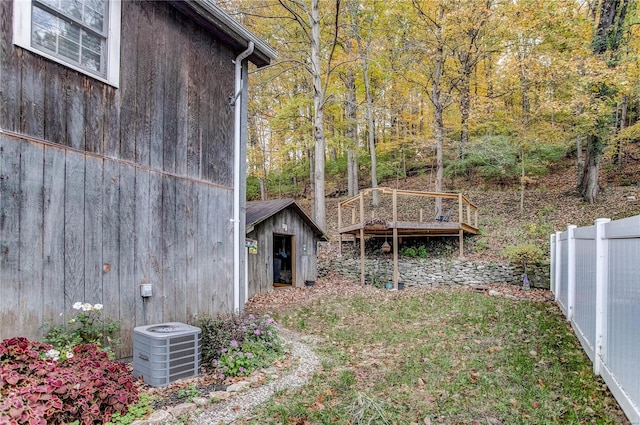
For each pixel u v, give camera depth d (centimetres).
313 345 521
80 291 378
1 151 320
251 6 1288
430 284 1097
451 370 409
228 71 602
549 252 1038
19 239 330
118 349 412
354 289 1045
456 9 1205
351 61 1370
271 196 2227
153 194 464
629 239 304
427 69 1454
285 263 1270
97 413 272
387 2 1386
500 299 828
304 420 303
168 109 489
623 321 313
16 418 229
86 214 387
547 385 362
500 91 1353
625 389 304
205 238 546
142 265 446
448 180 1881
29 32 345
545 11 1079
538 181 1658
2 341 299
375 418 305
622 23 1192
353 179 1827
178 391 353
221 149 584
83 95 389
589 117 1134
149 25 464
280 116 1421
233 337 452
